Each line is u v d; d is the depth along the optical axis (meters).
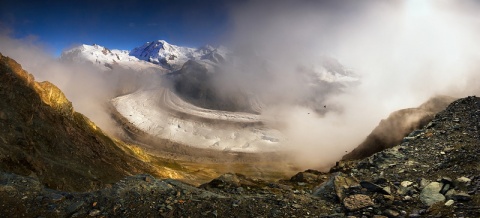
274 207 13.80
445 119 24.88
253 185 21.38
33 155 58.97
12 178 15.80
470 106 25.73
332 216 12.52
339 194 14.91
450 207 11.21
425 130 24.61
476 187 12.21
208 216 12.96
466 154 16.52
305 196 15.58
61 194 14.98
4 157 46.09
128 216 12.94
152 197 14.59
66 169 62.59
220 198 14.80
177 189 15.64
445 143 19.92
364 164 21.58
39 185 15.85
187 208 13.62
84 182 61.72
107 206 13.70
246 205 13.98
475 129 20.67
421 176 15.58
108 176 83.56
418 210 11.78
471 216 10.20
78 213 13.21
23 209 13.41
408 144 22.41
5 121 64.19
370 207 12.77
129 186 15.41
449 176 14.47
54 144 76.88
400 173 16.89
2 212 13.00
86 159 84.94
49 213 13.24
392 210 12.20
